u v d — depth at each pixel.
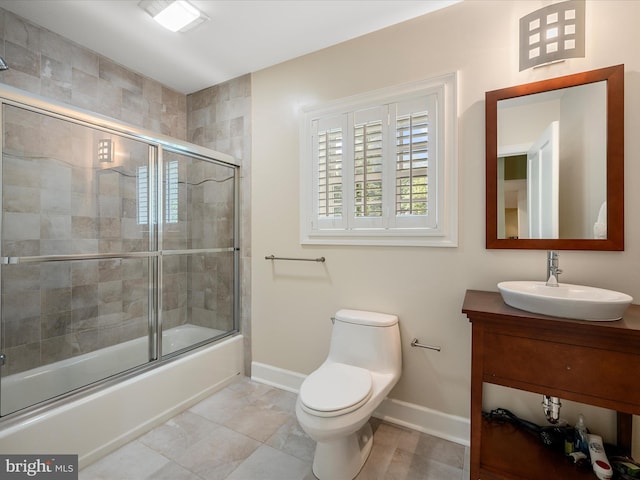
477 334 1.30
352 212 2.02
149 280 2.20
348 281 2.05
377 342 1.75
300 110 2.21
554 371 1.17
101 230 2.19
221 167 2.55
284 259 2.29
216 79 2.57
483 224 1.66
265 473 1.49
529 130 1.55
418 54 1.81
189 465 1.54
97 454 1.57
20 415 1.38
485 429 1.61
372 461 1.57
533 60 1.53
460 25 1.70
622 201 1.38
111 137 2.00
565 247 1.48
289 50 2.15
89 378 1.91
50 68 1.97
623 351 1.08
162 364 1.96
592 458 1.34
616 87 1.38
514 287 1.43
